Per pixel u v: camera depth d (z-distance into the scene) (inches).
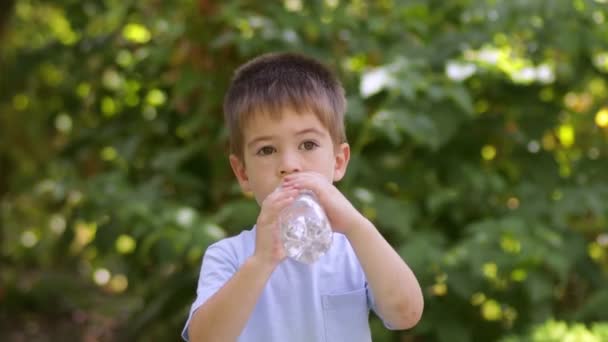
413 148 148.8
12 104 206.1
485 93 152.9
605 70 156.4
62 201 164.4
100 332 219.3
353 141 144.6
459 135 150.2
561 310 151.3
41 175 208.4
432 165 148.3
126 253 161.6
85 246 158.6
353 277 70.4
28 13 230.1
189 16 148.2
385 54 146.1
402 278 65.2
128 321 176.7
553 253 132.8
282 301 68.6
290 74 70.6
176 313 154.2
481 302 143.4
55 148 203.6
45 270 251.1
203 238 130.7
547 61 150.4
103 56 173.6
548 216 143.3
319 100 69.2
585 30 145.4
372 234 64.6
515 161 153.8
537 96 152.7
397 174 146.7
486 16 145.3
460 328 138.3
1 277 236.8
